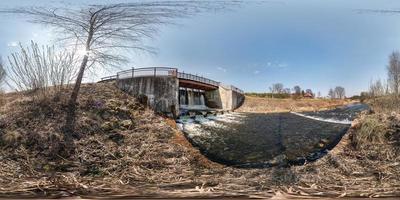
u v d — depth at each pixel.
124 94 23.09
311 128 17.08
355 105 29.70
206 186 8.55
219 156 13.05
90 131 14.54
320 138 14.48
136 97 22.89
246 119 22.52
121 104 19.62
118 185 8.62
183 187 8.44
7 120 14.42
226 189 8.08
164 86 23.09
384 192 7.52
